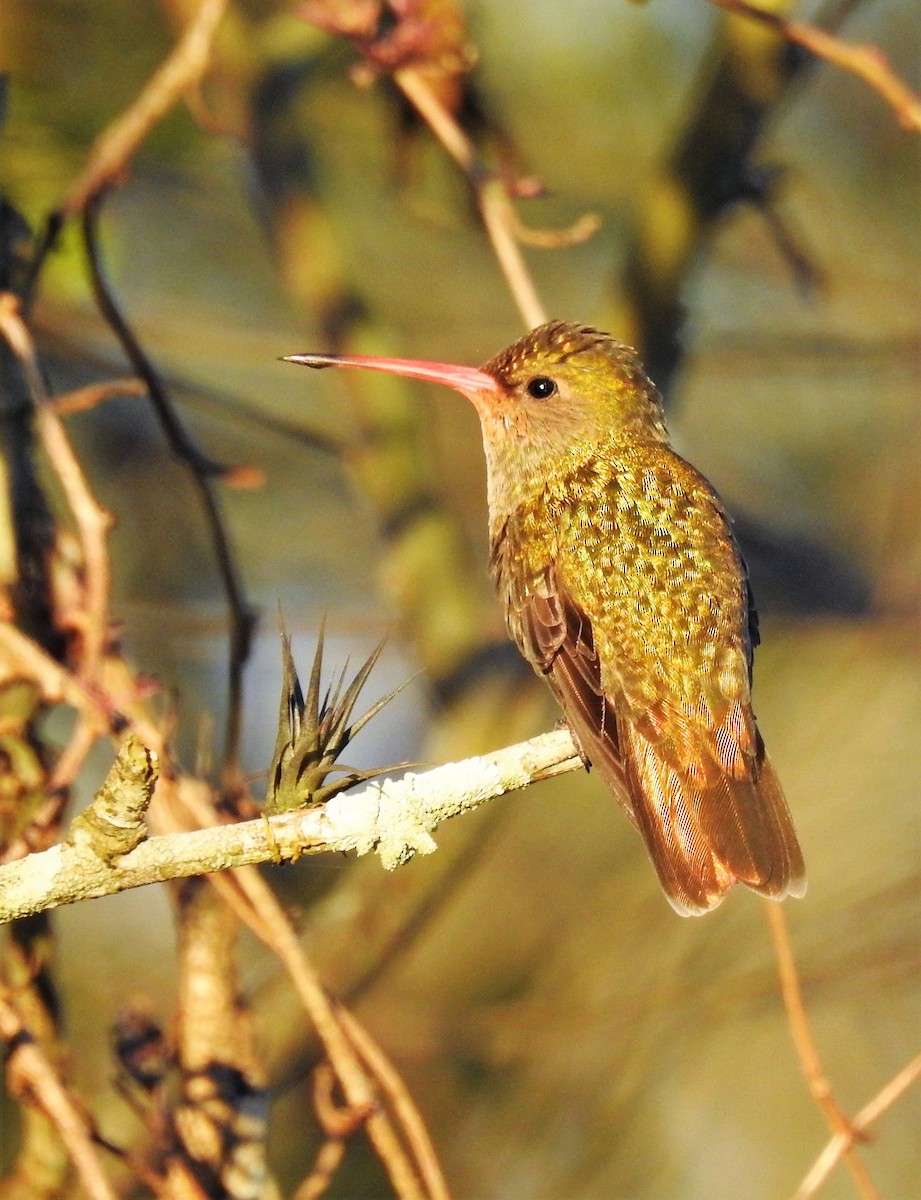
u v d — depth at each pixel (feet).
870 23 41.52
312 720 18.01
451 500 40.86
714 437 43.60
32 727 25.21
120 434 39.96
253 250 40.55
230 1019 25.29
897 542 42.24
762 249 41.73
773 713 41.29
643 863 38.42
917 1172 37.70
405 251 40.83
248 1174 24.90
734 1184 36.50
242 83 35.60
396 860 18.33
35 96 31.91
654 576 24.98
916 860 38.65
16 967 25.02
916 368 41.68
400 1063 35.65
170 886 25.52
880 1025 38.47
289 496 41.52
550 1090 36.06
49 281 29.14
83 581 25.82
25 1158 25.29
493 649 36.11
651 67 39.60
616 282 34.04
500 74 39.04
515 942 37.63
